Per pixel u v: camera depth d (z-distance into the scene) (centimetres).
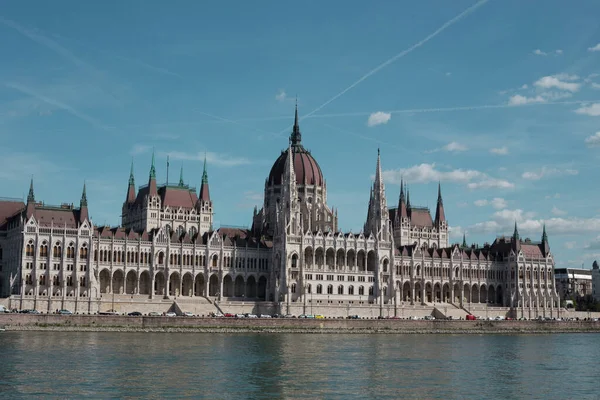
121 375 11900
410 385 11912
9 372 11869
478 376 13112
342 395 10938
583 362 15650
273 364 13688
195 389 11000
